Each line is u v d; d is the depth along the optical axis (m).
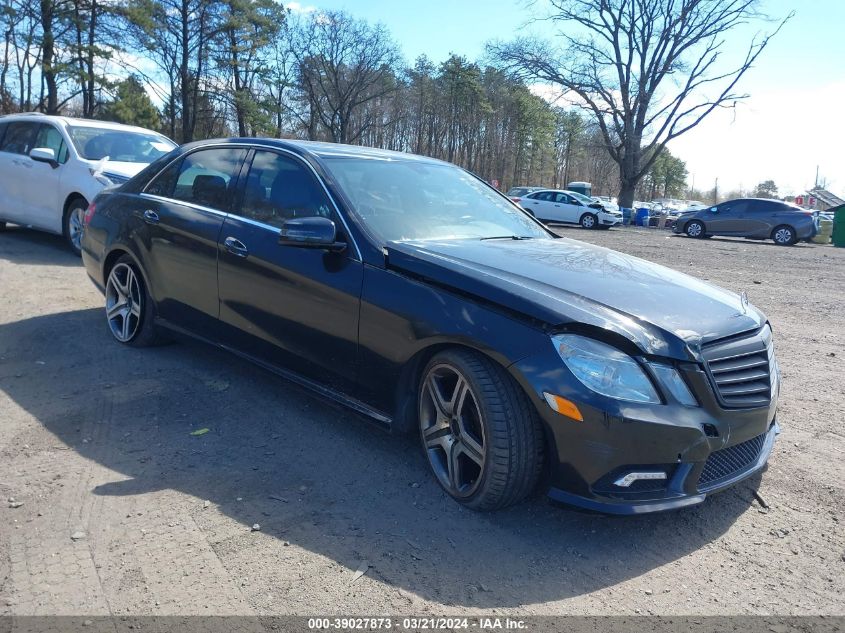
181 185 4.95
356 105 59.44
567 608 2.60
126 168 8.81
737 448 3.17
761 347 3.29
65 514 3.07
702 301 3.40
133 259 5.15
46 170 9.11
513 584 2.73
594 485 2.87
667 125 40.00
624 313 3.05
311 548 2.90
